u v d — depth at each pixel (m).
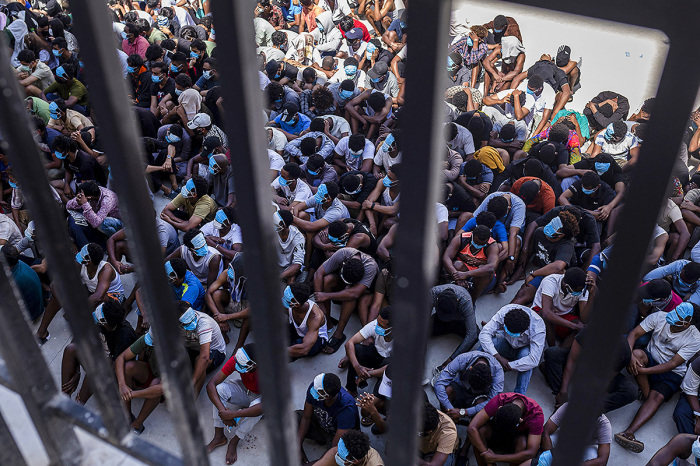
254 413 4.23
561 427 0.71
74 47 9.18
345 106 7.46
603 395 0.66
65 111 6.98
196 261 5.27
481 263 5.20
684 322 4.34
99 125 0.72
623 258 0.58
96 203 5.59
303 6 9.76
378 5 9.91
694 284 5.07
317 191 5.74
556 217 5.21
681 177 5.82
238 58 0.59
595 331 0.63
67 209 5.66
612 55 8.59
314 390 4.04
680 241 5.53
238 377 4.63
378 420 4.19
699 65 0.49
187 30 8.89
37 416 1.18
